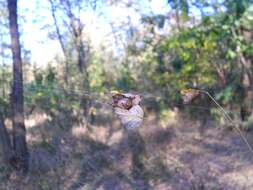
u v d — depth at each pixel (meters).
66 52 19.83
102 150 15.25
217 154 13.74
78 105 17.84
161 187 12.62
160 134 15.25
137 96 6.47
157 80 16.92
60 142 15.33
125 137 15.65
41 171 13.31
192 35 13.76
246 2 12.38
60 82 18.86
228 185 11.97
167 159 13.95
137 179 13.19
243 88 14.92
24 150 13.50
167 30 16.48
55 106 17.97
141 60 19.09
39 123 17.25
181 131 15.72
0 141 13.56
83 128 16.91
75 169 13.58
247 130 14.42
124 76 18.83
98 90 18.00
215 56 14.74
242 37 13.19
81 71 18.72
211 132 15.20
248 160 12.95
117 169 13.72
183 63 15.27
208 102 15.84
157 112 17.09
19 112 13.57
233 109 15.10
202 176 12.62
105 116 18.14
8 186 12.41
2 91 17.50
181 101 16.81
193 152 14.12
